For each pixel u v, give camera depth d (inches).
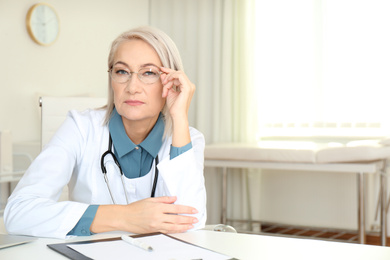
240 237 37.4
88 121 50.1
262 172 171.0
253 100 170.7
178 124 45.8
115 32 184.9
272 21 170.2
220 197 176.4
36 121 154.2
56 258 31.3
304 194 164.6
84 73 172.4
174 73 45.6
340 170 124.8
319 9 163.6
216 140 176.1
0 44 142.6
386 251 33.1
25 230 39.1
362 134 160.7
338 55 161.0
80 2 170.4
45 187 44.4
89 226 38.8
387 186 154.3
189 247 32.8
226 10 173.8
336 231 161.2
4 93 144.0
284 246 34.5
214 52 176.7
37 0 154.6
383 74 155.4
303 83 166.6
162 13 192.5
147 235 36.4
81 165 49.1
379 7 155.4
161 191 47.7
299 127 167.6
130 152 47.4
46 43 155.9
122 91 45.4
